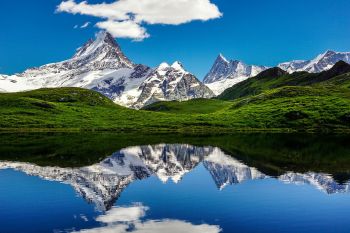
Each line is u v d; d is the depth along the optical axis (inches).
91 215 1763.0
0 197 2078.0
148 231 1556.3
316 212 1798.7
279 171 2859.3
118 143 5142.7
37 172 2815.0
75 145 4773.6
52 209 1856.5
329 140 5388.8
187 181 2524.6
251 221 1675.7
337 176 2642.7
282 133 7106.3
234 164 3228.3
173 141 5497.1
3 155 3720.5
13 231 1557.6
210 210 1840.6
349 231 1549.0
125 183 2456.9
